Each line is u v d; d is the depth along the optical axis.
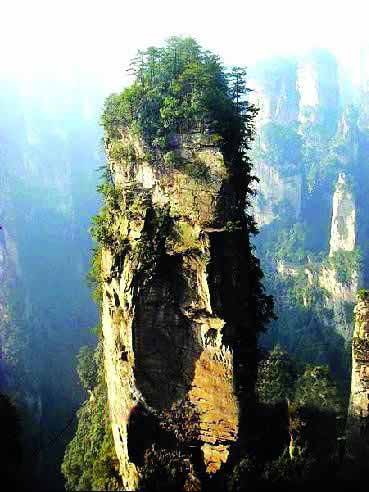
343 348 96.69
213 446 40.69
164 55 44.81
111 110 45.25
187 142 40.94
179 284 39.81
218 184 39.97
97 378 62.94
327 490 45.47
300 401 55.34
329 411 55.47
